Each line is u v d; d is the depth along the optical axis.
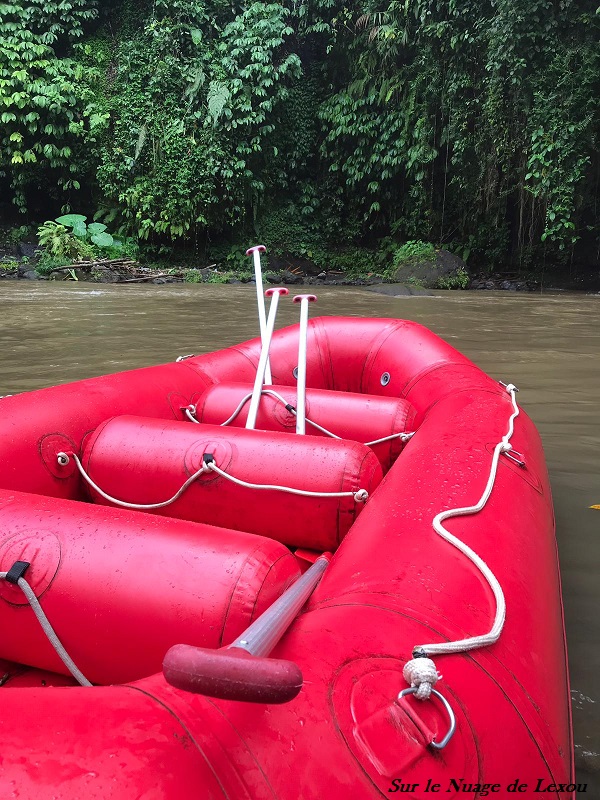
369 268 18.83
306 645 0.91
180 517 1.78
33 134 17.28
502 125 15.81
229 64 17.28
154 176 17.67
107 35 18.05
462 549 1.19
